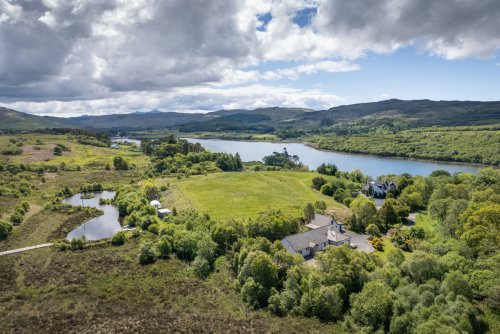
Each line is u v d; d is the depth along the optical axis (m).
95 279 78.31
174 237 95.69
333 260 72.94
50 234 109.88
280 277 74.69
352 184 175.00
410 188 142.62
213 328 60.81
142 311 65.62
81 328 59.66
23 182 177.25
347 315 64.62
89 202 159.75
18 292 71.94
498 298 59.25
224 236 92.75
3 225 106.94
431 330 52.22
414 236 98.06
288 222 98.44
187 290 73.94
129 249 95.56
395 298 62.19
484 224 79.31
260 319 64.56
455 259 70.81
